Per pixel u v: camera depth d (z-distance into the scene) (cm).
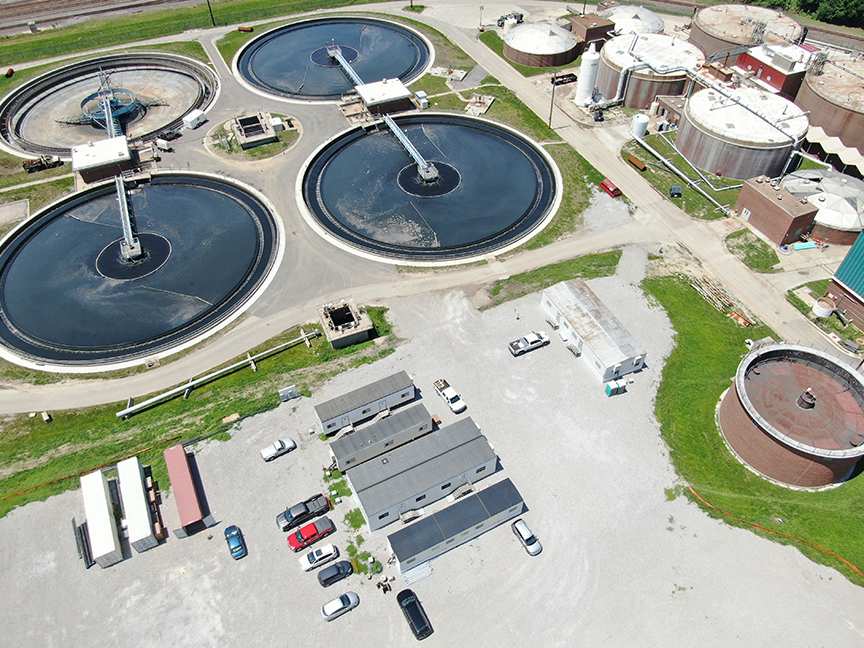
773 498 5988
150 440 6638
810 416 6025
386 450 6400
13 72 14088
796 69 11288
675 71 11462
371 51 14775
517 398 6900
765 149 9656
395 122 12088
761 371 6475
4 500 6122
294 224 9688
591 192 10100
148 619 5228
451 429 6253
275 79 13775
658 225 9375
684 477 6147
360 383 7119
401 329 7812
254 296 8469
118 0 17500
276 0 17250
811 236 8925
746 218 9281
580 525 5769
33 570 5569
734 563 5469
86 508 5691
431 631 5075
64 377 7519
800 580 5341
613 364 6869
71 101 13412
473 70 13650
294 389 6888
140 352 7819
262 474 6234
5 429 6919
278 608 5266
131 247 9200
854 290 7531
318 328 7938
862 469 6256
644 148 11056
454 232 9488
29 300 8656
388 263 8906
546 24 13900
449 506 5706
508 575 5441
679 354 7388
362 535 5728
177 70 14388
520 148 11312
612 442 6462
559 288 7900
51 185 10712
